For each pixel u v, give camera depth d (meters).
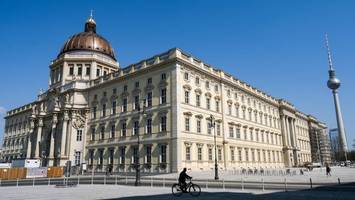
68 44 78.25
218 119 54.91
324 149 133.12
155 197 18.50
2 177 45.03
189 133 46.97
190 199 17.08
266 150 72.69
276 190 22.67
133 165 50.12
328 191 21.08
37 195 20.77
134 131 51.81
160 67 50.00
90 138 60.56
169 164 44.66
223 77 59.78
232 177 39.59
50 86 76.56
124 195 20.05
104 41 81.56
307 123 116.19
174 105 46.00
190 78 50.25
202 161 48.53
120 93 56.53
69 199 17.95
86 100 64.50
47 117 68.75
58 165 58.78
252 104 70.50
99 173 54.19
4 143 96.56
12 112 96.19
